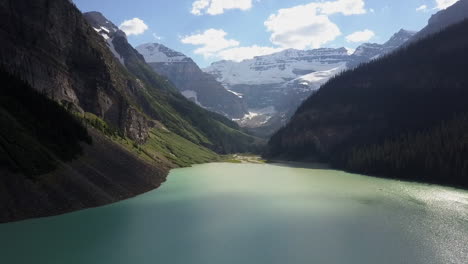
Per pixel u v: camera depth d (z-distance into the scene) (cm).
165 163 19612
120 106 19325
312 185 13500
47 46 15238
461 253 5956
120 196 10062
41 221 7331
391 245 6359
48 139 9650
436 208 9175
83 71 17512
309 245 6388
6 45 13100
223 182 14312
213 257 5828
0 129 8394
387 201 10119
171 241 6606
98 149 11662
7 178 7525
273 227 7538
